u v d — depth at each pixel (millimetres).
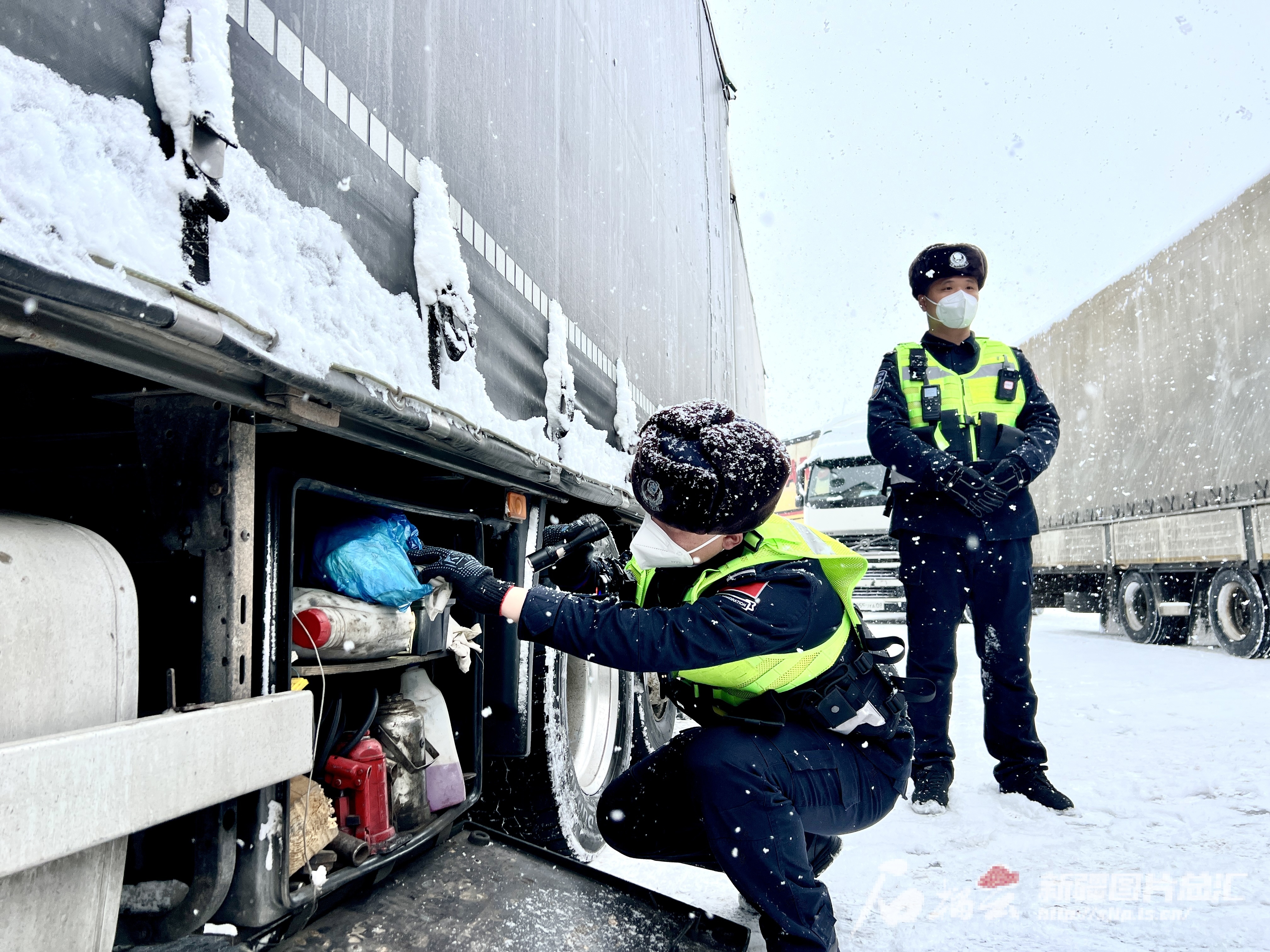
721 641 1526
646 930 1756
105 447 1239
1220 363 7156
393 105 1348
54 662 896
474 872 1834
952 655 2969
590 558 1966
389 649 1573
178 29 887
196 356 950
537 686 2318
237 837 1187
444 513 1820
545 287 2084
